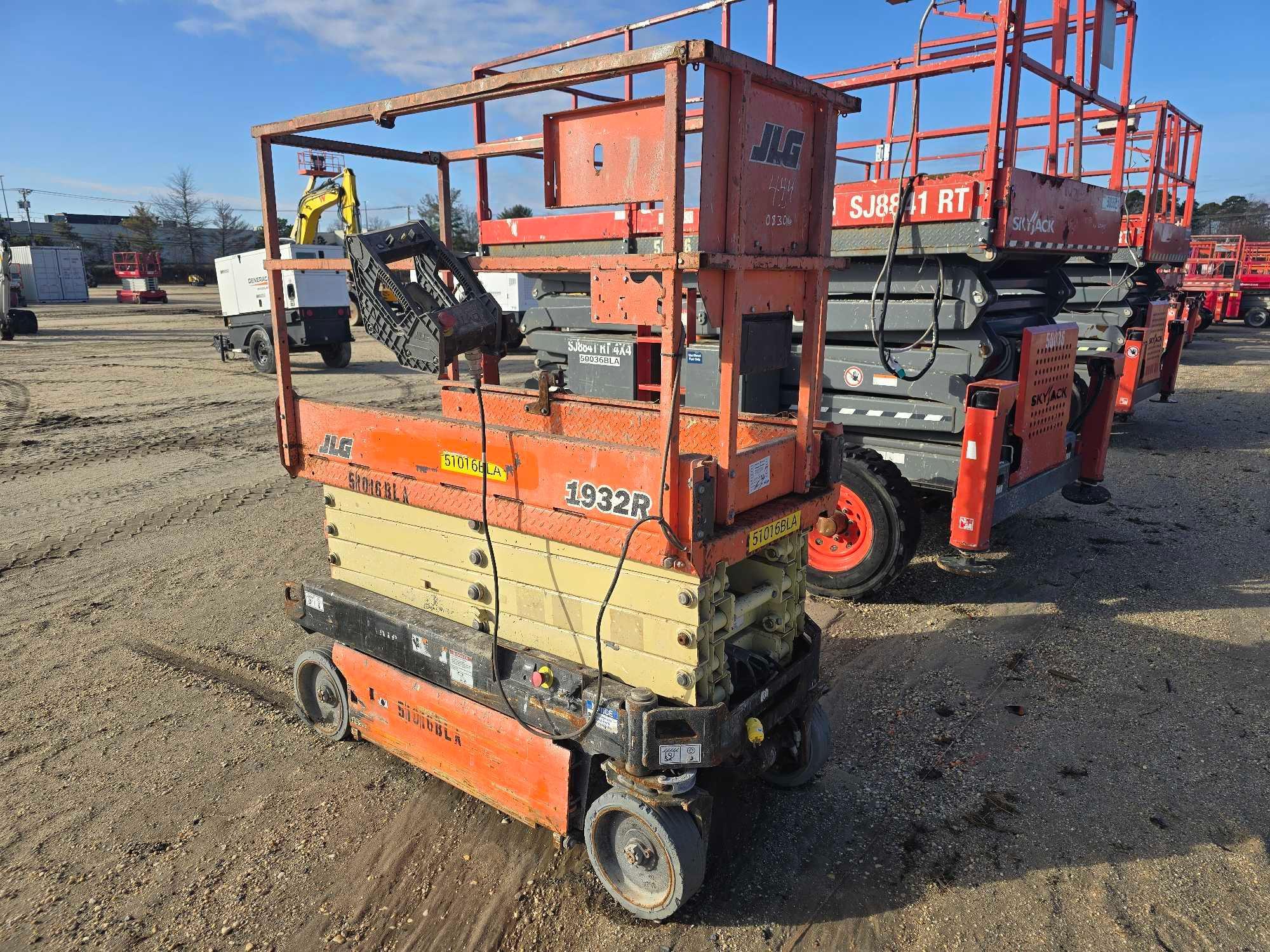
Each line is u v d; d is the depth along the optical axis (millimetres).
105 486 8078
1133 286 10031
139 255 41438
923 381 5277
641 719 2461
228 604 5273
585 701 2637
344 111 2912
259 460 9109
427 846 3039
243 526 6840
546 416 3865
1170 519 6812
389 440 3225
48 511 7270
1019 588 5430
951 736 3744
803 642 3162
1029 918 2662
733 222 2303
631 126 2299
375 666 3381
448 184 3936
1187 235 10820
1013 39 4684
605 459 2523
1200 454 9000
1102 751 3582
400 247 2918
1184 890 2770
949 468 5277
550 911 2725
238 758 3621
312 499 7605
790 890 2809
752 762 2947
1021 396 4793
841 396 5688
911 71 5156
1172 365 11008
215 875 2904
